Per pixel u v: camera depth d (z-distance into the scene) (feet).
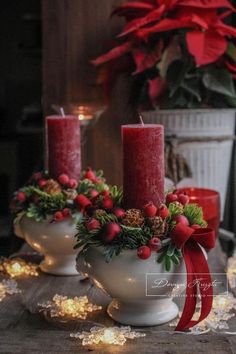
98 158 7.74
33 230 5.38
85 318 4.66
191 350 4.17
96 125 7.69
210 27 6.86
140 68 6.98
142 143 4.52
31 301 4.98
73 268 5.50
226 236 7.35
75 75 7.69
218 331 4.43
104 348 4.21
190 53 6.89
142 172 4.53
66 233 5.30
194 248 4.40
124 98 7.60
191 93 7.04
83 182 5.54
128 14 7.33
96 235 4.44
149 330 4.45
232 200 8.27
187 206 4.62
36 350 4.18
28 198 5.52
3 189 15.55
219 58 7.07
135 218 4.37
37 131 14.99
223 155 7.21
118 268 4.33
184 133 7.00
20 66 16.98
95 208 4.69
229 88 6.93
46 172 5.80
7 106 17.04
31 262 5.86
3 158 15.61
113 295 4.49
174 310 4.63
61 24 7.65
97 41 7.67
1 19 16.92
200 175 7.11
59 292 5.15
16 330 4.48
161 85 7.04
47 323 4.59
